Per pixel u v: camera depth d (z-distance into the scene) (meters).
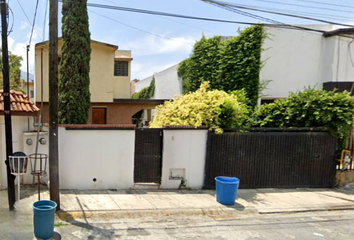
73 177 6.66
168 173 7.31
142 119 21.55
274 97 11.59
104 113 13.67
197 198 6.70
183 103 8.11
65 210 5.29
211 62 12.38
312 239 4.81
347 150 8.53
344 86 11.07
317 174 8.27
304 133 8.10
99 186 6.84
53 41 4.98
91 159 6.75
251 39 10.94
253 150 7.87
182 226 5.11
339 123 7.99
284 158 8.05
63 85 8.88
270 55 11.48
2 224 4.57
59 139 6.50
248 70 10.96
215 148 7.63
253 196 7.14
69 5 8.78
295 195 7.47
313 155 8.21
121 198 6.28
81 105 8.99
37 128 6.60
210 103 7.74
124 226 4.93
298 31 11.55
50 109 5.07
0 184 6.17
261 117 8.90
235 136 7.74
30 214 5.00
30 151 6.45
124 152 6.94
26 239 4.14
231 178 6.61
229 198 6.30
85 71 9.11
